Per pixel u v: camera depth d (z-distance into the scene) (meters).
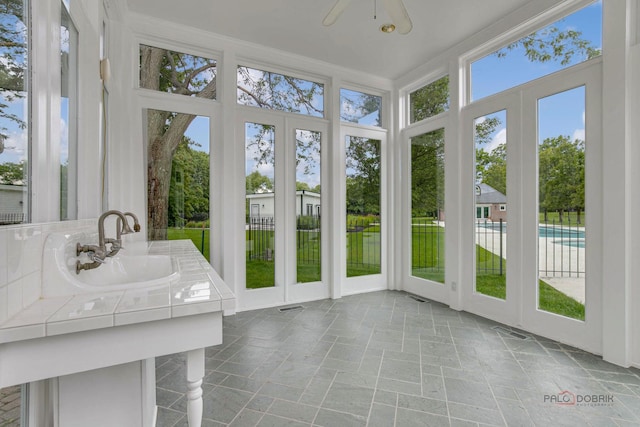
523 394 1.77
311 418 1.57
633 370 2.02
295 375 1.98
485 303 3.03
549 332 2.52
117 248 1.36
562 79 2.42
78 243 1.23
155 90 2.89
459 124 3.26
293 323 2.88
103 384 1.10
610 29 2.11
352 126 3.92
